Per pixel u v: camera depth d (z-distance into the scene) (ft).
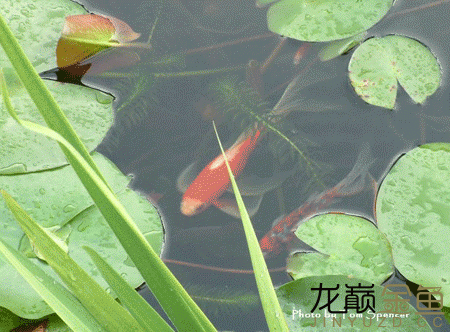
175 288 7.11
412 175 7.97
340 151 8.15
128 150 8.18
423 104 8.23
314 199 8.06
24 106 8.09
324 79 8.33
